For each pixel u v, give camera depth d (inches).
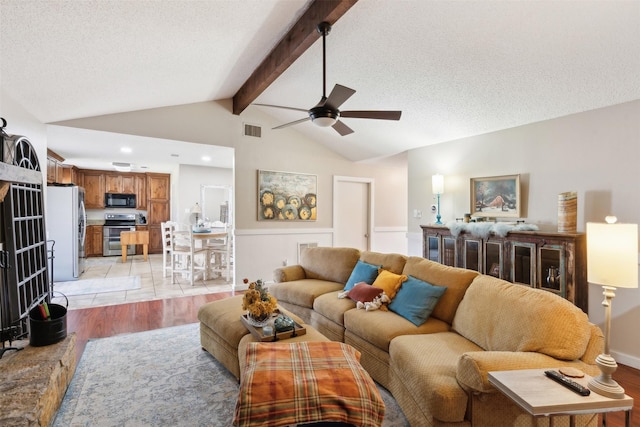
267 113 210.2
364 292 109.3
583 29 86.0
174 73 130.0
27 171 100.7
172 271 210.2
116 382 91.5
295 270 153.1
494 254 133.7
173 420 75.6
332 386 58.2
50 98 121.9
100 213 319.6
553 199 126.8
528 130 135.4
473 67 111.7
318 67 137.0
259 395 55.3
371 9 97.8
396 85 134.8
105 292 187.2
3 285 89.7
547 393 51.0
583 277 109.1
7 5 68.8
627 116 106.4
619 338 107.5
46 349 84.4
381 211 261.7
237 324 95.4
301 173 225.1
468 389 61.0
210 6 87.9
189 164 284.5
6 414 58.9
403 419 77.2
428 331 89.9
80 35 86.2
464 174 162.7
